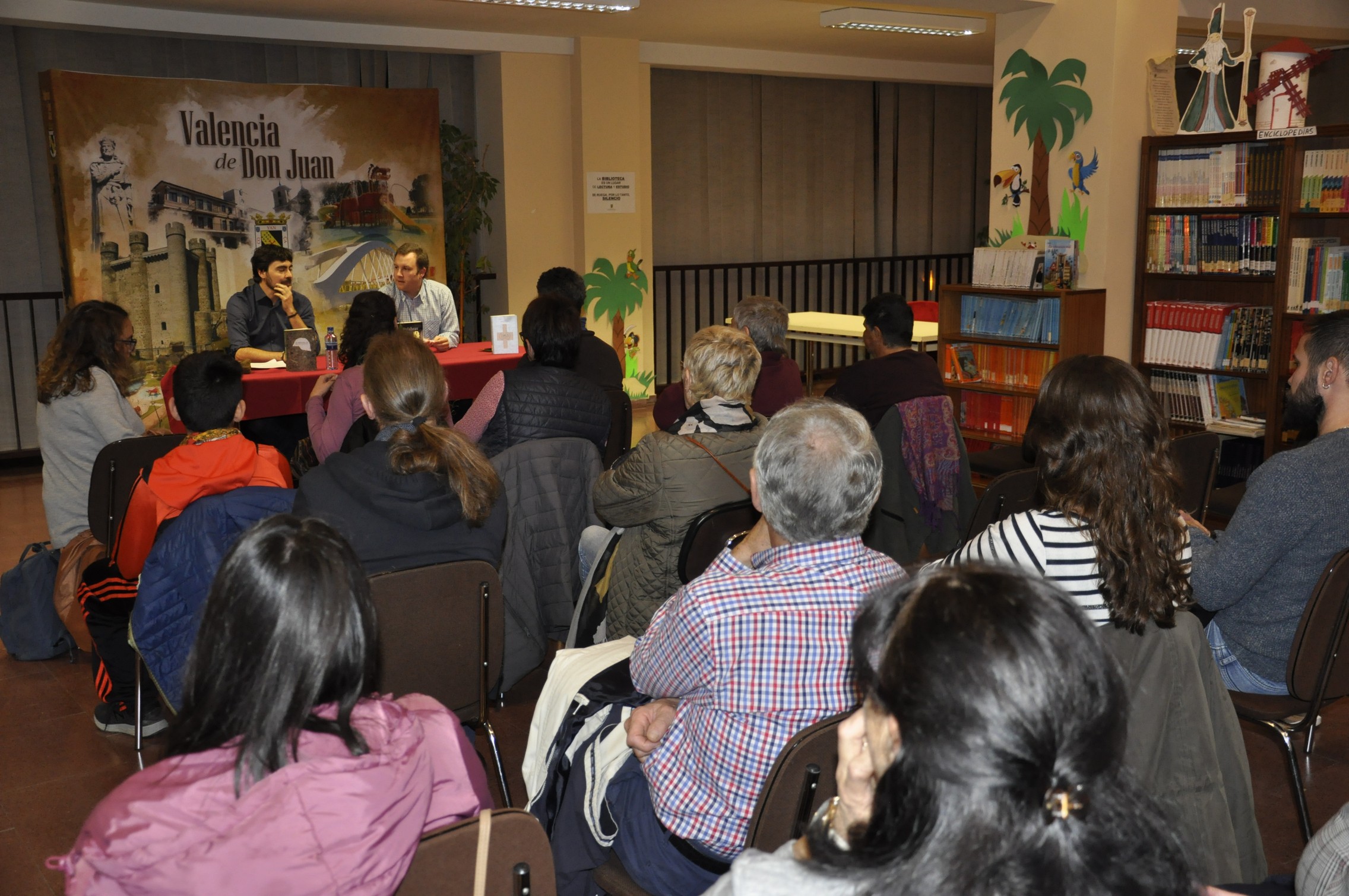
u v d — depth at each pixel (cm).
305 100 680
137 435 350
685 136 903
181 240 647
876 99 995
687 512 238
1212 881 164
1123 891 71
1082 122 510
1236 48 834
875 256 1021
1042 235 535
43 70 625
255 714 103
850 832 80
